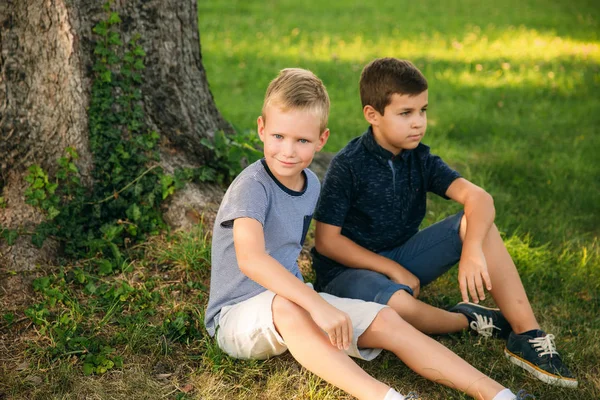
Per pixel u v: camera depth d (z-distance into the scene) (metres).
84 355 2.58
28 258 3.06
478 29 11.68
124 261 3.16
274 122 2.38
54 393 2.40
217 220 2.56
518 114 6.83
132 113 3.37
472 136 6.08
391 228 2.95
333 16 12.69
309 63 8.71
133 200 3.38
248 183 2.43
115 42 3.27
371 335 2.45
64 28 3.15
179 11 3.53
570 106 7.13
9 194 3.22
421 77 2.72
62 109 3.22
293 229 2.54
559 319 3.13
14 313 2.82
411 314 2.69
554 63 9.06
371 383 2.26
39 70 3.18
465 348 2.79
